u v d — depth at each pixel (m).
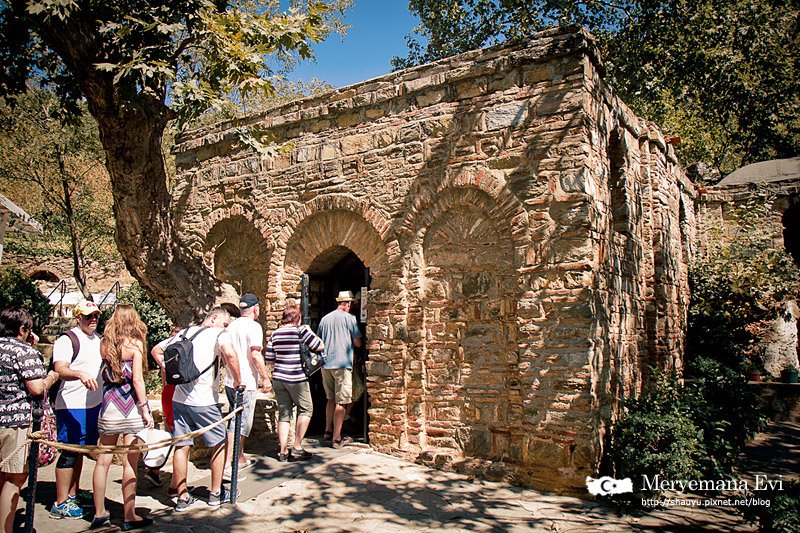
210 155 9.75
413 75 7.28
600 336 6.11
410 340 7.07
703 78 15.17
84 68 6.75
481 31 16.14
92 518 4.97
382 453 7.09
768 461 7.65
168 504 5.35
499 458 6.36
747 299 11.25
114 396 4.80
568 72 6.18
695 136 19.03
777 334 11.98
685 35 14.38
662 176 9.47
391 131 7.43
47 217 16.64
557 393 5.93
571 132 6.10
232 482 5.43
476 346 6.64
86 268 18.59
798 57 15.10
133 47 6.77
